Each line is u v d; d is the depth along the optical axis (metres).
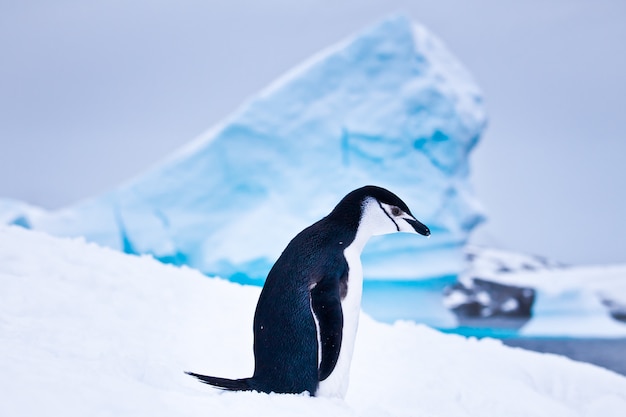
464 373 11.56
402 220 7.45
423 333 13.65
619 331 53.91
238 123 55.50
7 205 57.53
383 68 56.28
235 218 54.69
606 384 12.49
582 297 56.75
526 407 10.56
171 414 5.55
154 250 54.41
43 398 5.24
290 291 7.10
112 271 12.75
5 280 10.82
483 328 56.91
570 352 44.41
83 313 10.22
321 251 7.23
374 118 54.56
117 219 55.53
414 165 53.91
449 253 54.72
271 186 54.78
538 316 57.16
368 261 52.91
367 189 7.54
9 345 6.90
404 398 10.12
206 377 7.16
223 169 55.31
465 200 56.50
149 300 11.67
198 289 13.03
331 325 6.80
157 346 9.41
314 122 55.50
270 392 7.05
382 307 54.84
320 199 53.91
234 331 10.94
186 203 55.09
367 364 11.39
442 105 54.03
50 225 56.19
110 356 7.14
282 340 7.06
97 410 5.29
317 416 6.26
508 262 70.44
